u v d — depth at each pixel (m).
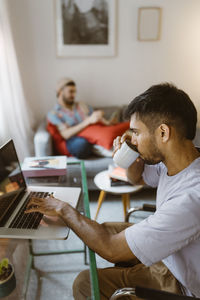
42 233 0.93
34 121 2.93
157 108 0.75
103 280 0.99
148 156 0.84
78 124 2.60
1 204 1.03
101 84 3.10
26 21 2.73
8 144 1.23
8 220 1.01
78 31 2.87
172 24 3.03
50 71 2.94
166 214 0.75
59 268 0.94
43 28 2.79
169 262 0.91
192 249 0.80
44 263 0.95
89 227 0.87
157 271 0.99
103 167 2.39
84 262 0.94
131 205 2.34
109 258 0.81
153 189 2.65
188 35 3.10
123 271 1.02
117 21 2.92
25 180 1.38
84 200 1.19
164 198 0.88
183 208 0.73
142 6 2.91
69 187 1.29
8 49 2.43
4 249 0.95
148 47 3.07
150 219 0.79
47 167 1.42
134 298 0.92
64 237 0.92
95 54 2.98
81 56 2.96
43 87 2.97
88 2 2.79
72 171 1.53
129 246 0.78
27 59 2.85
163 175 0.95
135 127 0.82
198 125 2.66
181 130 0.77
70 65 2.97
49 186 1.33
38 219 1.01
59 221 1.00
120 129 2.56
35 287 0.87
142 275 1.00
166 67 3.18
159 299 0.70
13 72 2.49
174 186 0.84
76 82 3.04
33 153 2.83
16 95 2.54
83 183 1.35
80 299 0.83
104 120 2.80
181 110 0.75
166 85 0.80
